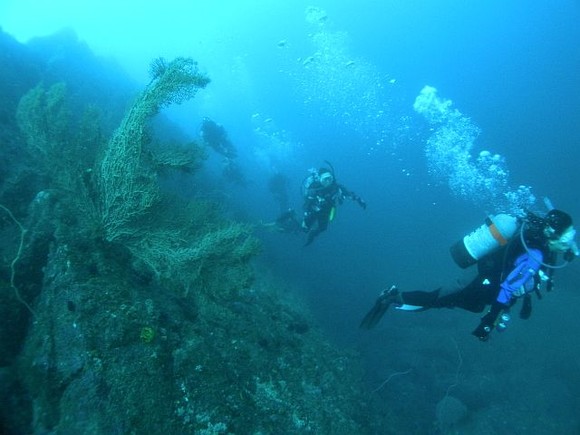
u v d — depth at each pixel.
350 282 10.12
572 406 5.97
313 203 6.86
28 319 2.24
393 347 7.60
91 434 1.85
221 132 9.57
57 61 8.38
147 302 2.45
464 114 18.20
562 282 9.01
